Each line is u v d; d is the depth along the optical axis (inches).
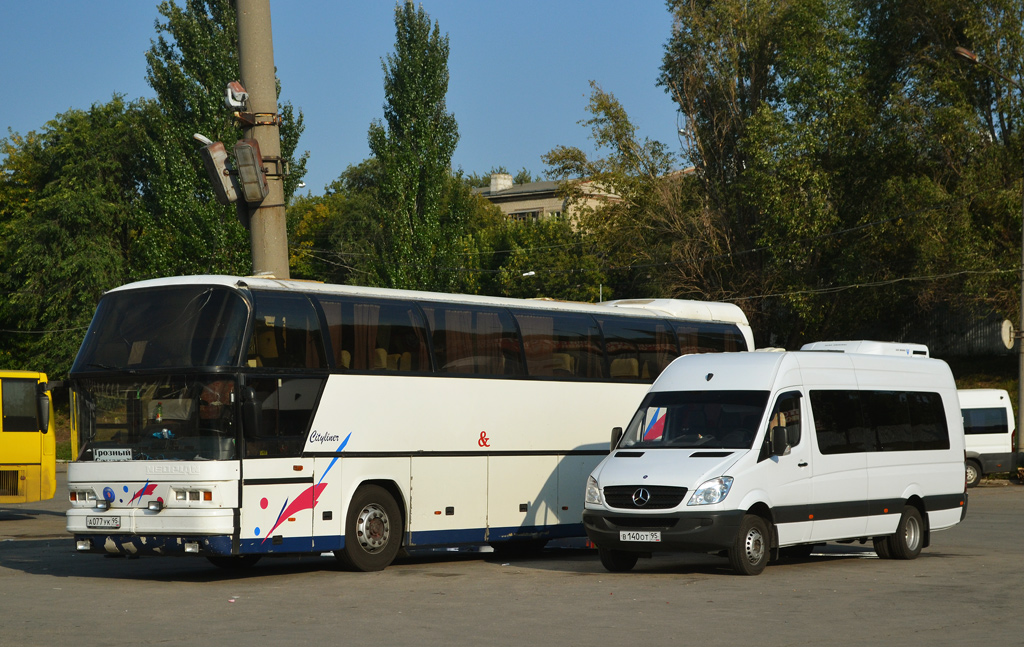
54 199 2409.0
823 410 609.9
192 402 532.7
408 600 467.5
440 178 2037.4
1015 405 1744.6
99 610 436.5
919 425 680.4
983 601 460.1
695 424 583.8
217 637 369.1
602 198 2114.9
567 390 713.6
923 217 1653.5
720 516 533.3
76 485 551.8
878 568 597.3
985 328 2021.4
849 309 1835.6
